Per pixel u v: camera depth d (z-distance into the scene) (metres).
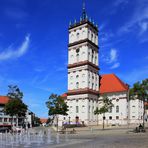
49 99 83.81
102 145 29.80
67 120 106.00
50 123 175.12
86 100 100.50
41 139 46.41
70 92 106.00
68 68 108.31
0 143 38.69
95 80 107.50
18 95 93.31
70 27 110.62
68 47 109.75
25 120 139.38
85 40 104.06
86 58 103.19
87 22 105.50
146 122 107.94
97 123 104.56
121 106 102.44
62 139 44.41
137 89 65.69
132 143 31.39
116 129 73.88
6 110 92.12
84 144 32.16
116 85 107.06
